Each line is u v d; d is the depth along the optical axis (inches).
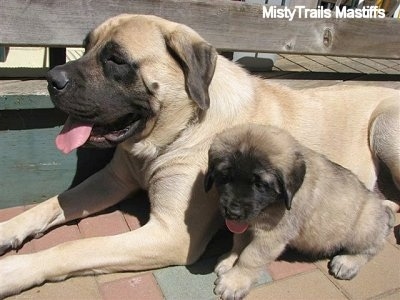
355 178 38.4
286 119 41.7
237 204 30.2
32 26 39.8
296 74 60.3
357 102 46.9
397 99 47.2
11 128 41.1
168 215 36.7
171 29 34.3
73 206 40.5
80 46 42.1
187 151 37.2
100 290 34.6
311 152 36.1
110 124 36.0
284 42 52.7
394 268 39.6
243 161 30.6
